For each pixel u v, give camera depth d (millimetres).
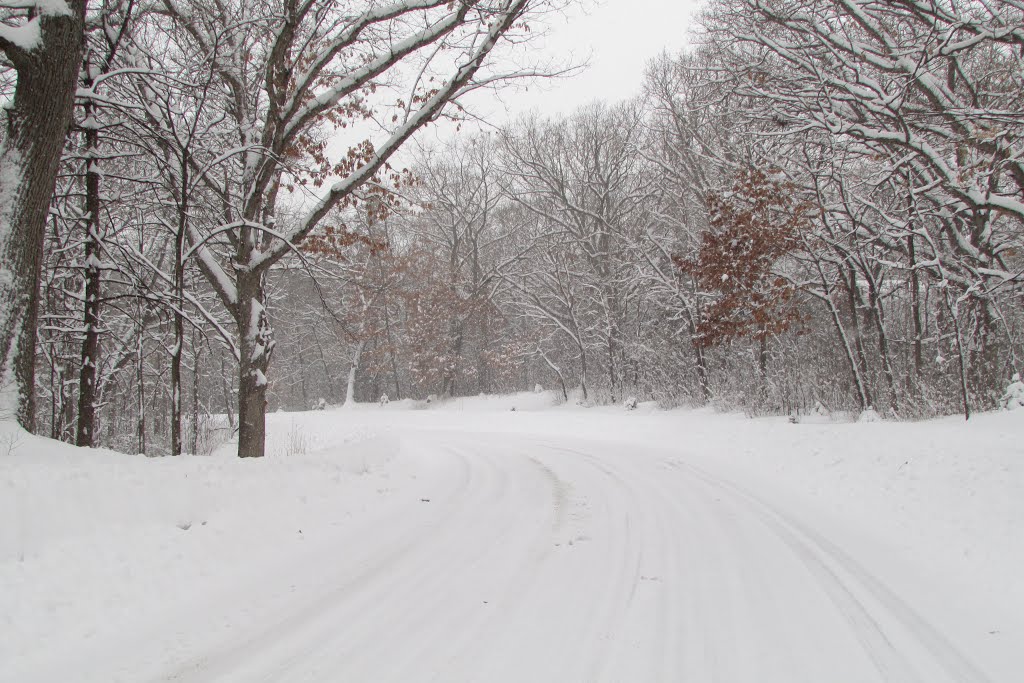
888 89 15859
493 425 24625
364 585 5250
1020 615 4309
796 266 21250
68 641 4121
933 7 12656
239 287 11023
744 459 11391
